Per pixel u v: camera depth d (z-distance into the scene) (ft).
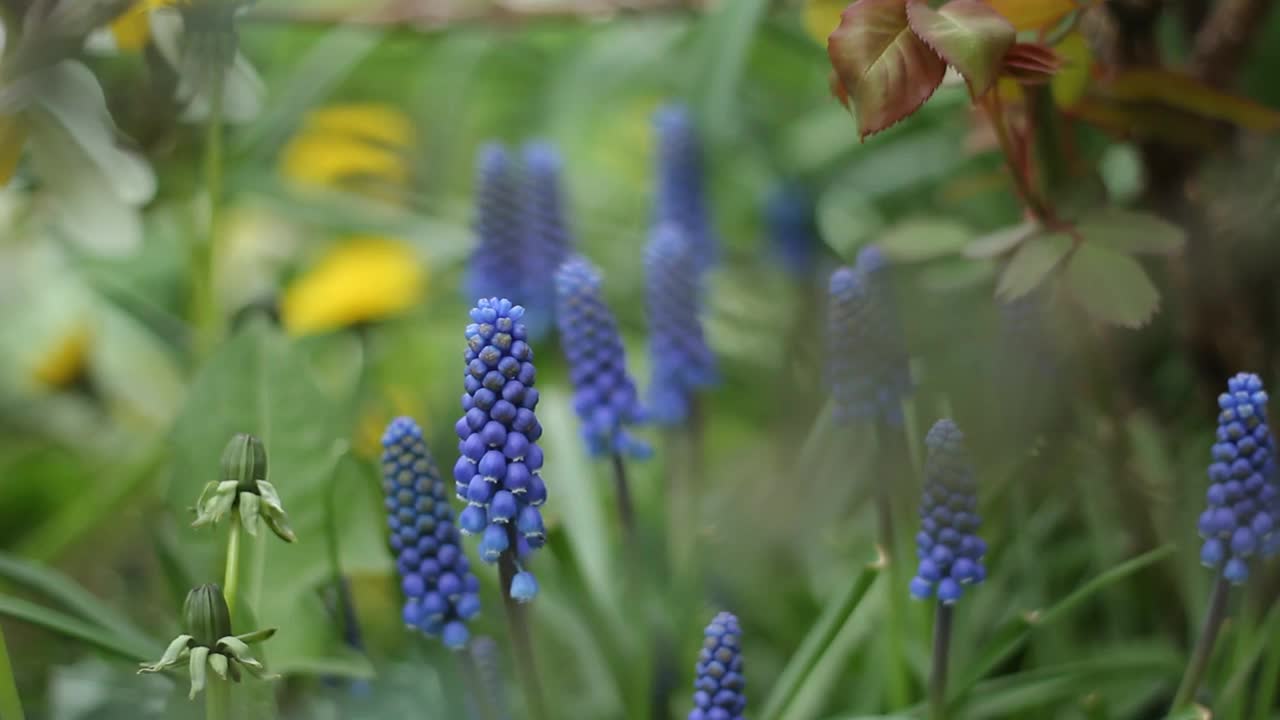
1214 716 1.87
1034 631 1.97
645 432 2.43
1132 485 2.05
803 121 2.94
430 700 2.01
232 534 1.72
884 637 2.07
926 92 1.77
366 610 2.33
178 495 1.99
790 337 2.40
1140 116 1.98
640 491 2.40
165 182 2.49
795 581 2.23
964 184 2.16
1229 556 1.76
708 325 2.49
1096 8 2.02
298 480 1.97
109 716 2.07
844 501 2.19
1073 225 1.90
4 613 1.86
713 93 2.29
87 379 2.95
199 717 1.91
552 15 2.47
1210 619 1.79
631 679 1.99
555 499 2.14
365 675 1.92
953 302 2.10
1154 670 1.90
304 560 1.95
